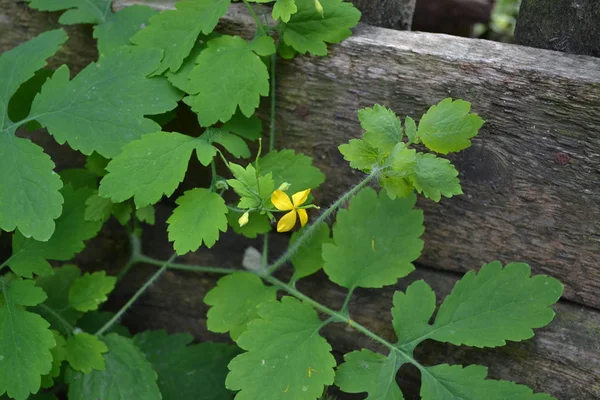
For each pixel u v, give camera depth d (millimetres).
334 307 705
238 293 674
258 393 631
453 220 671
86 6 690
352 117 671
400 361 649
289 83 675
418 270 691
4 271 744
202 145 655
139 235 727
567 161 638
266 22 667
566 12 645
